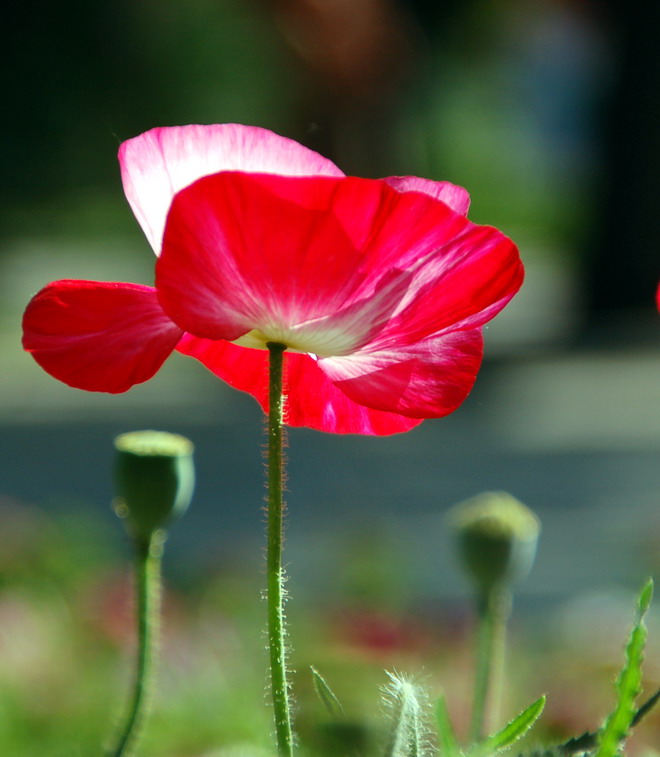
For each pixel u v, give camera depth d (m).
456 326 2.32
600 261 26.17
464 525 3.28
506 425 19.83
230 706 5.52
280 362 2.21
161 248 2.22
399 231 2.07
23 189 43.59
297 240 2.05
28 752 5.71
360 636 6.29
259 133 2.29
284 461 2.15
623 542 12.86
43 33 35.50
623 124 25.64
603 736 1.93
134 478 2.80
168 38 39.66
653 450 17.88
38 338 2.22
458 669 6.27
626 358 23.84
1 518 9.11
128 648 6.92
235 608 8.09
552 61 30.56
